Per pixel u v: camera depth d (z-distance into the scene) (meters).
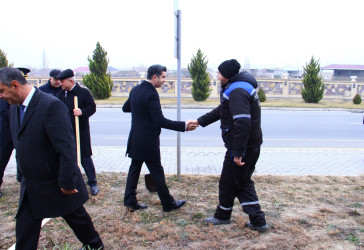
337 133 11.23
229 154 3.53
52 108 2.57
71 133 2.66
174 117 15.20
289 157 7.35
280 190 4.96
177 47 4.85
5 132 4.57
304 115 16.61
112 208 4.29
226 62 3.45
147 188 4.60
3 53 22.77
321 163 6.82
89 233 3.02
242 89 3.28
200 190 4.95
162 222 3.87
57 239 3.48
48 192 2.66
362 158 7.29
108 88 23.09
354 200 4.57
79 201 2.86
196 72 22.34
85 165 4.74
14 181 5.37
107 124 12.73
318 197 4.67
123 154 7.56
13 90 2.49
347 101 24.55
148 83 3.96
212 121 4.09
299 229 3.65
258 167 6.47
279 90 25.78
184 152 7.84
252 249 3.24
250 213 3.60
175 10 4.76
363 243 3.37
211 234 3.56
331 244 3.35
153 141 3.96
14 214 4.09
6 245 3.37
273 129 11.94
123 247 3.31
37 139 2.57
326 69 49.41
